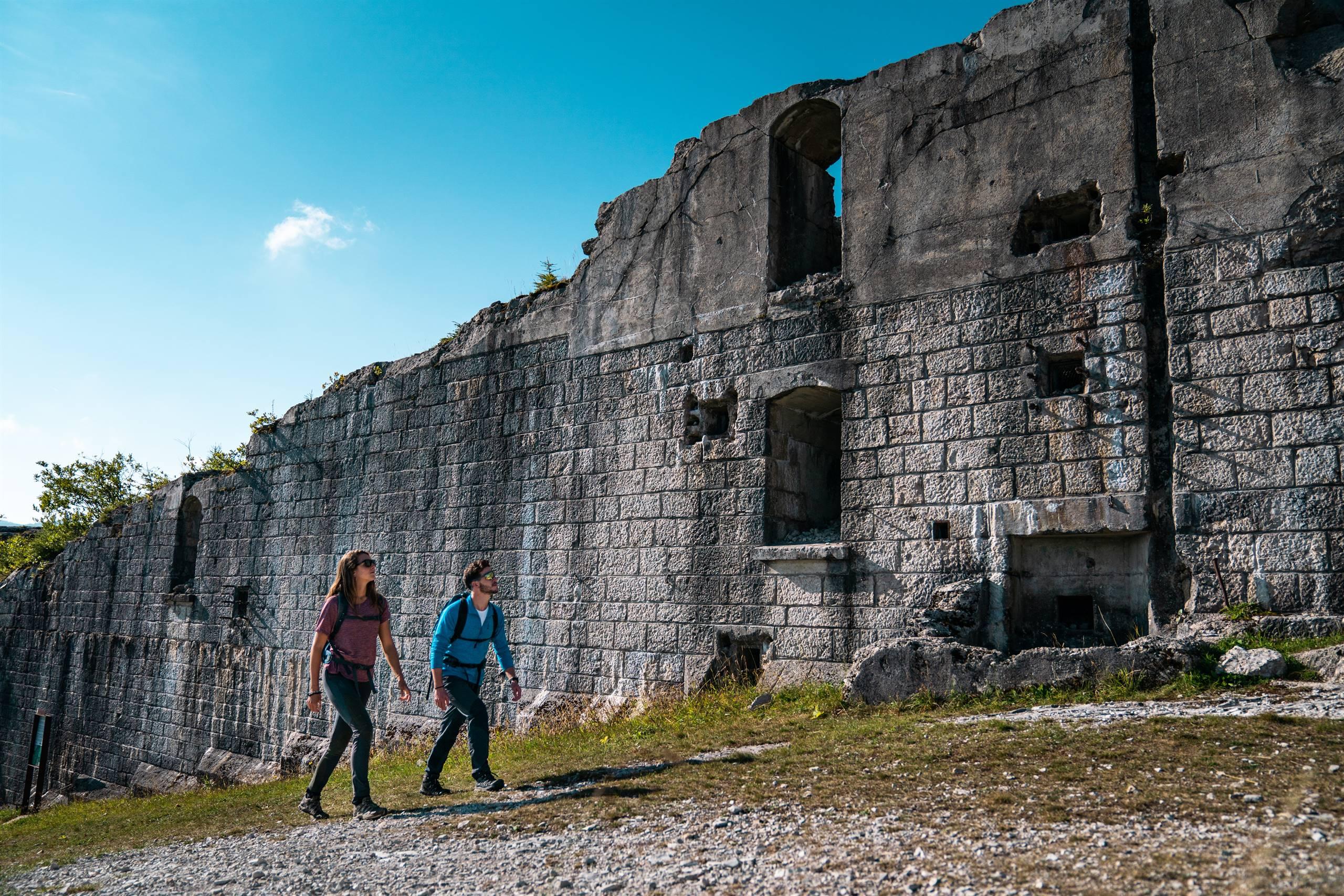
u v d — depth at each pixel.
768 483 12.20
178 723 20.78
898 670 9.41
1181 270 9.61
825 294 11.99
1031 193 10.63
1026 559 10.40
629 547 13.35
